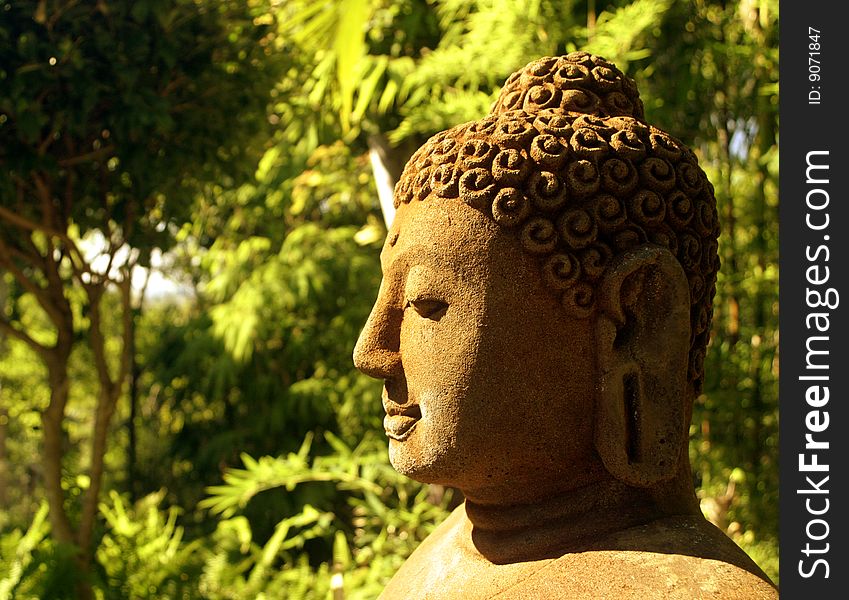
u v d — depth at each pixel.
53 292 3.84
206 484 6.35
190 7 3.45
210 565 4.27
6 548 3.77
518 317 1.39
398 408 1.48
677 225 1.47
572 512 1.42
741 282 3.57
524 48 3.34
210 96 3.62
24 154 3.40
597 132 1.46
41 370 7.43
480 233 1.41
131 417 6.41
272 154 5.53
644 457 1.40
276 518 5.49
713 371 3.53
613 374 1.39
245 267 6.16
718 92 3.84
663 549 1.34
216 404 6.45
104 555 4.16
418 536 3.91
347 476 4.12
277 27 3.73
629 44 3.34
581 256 1.40
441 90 4.19
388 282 1.52
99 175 3.76
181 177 3.80
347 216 6.18
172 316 8.16
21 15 3.26
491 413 1.38
